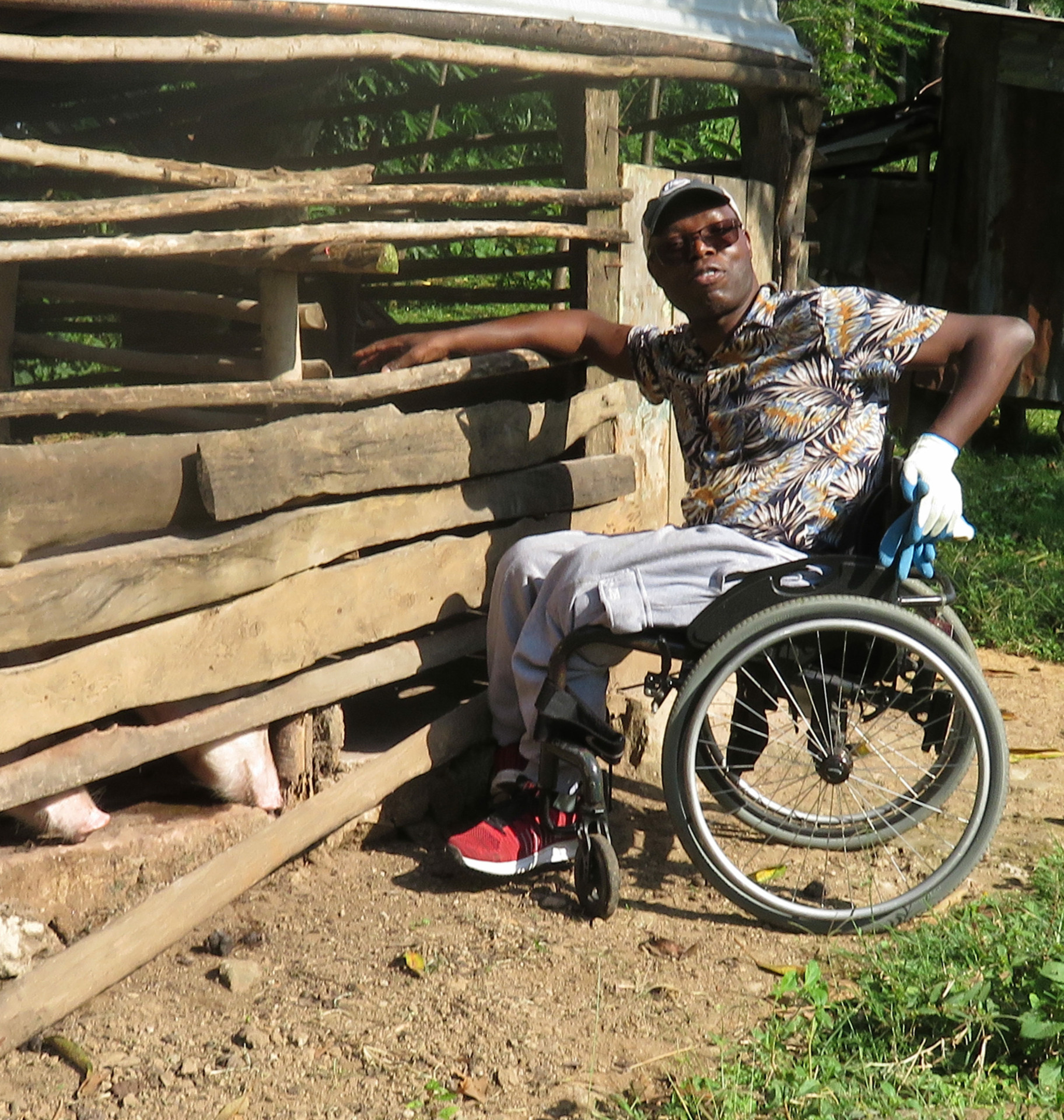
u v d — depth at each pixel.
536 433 3.99
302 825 3.33
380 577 3.57
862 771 4.02
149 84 5.16
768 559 3.19
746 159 5.06
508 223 3.89
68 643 2.99
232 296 5.28
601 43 4.05
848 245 10.05
